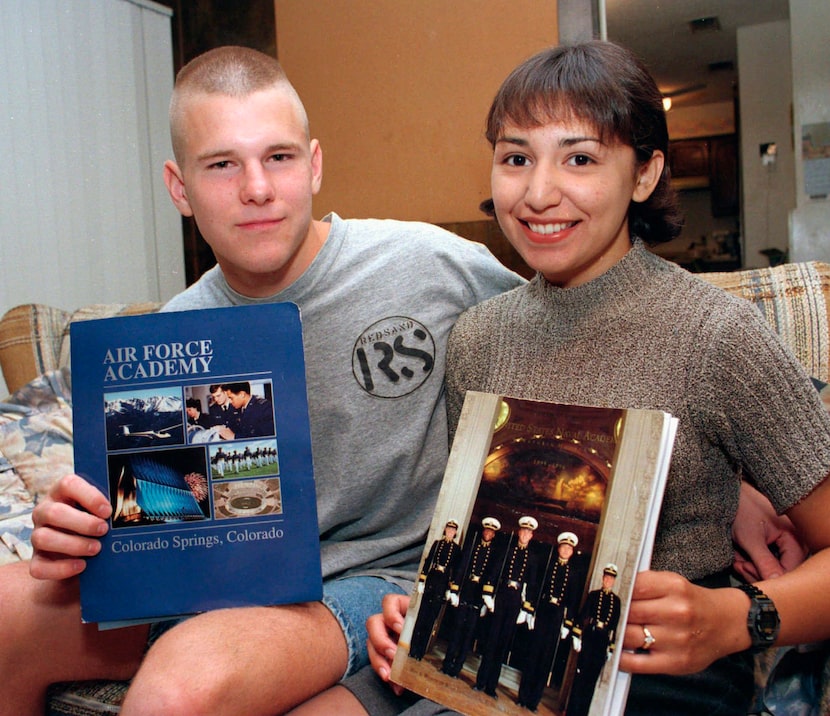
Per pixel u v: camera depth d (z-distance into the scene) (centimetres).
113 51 274
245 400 88
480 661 76
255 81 101
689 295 90
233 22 284
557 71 88
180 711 74
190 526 88
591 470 76
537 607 75
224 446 88
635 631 71
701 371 85
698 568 90
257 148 99
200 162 101
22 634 100
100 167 272
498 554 79
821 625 80
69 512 87
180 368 89
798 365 85
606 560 72
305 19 267
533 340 99
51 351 186
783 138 243
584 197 87
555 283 99
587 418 78
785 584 80
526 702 72
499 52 237
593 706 69
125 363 89
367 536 118
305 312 114
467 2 239
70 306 264
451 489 84
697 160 252
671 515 89
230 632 84
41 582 102
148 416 88
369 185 264
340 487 112
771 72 238
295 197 104
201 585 88
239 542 88
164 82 296
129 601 88
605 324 92
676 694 86
